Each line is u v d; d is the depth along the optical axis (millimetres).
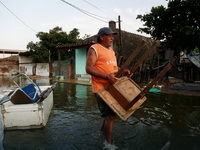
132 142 3328
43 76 25234
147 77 13219
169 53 13750
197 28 10250
